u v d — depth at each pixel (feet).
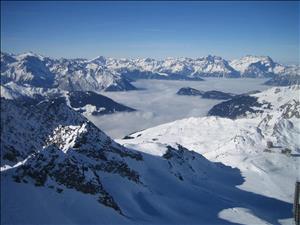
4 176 250.78
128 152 498.28
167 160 545.03
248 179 570.87
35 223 214.28
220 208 406.41
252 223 366.02
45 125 521.24
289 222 401.90
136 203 369.30
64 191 270.87
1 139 395.96
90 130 452.35
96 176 323.57
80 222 246.68
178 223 334.24
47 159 283.38
